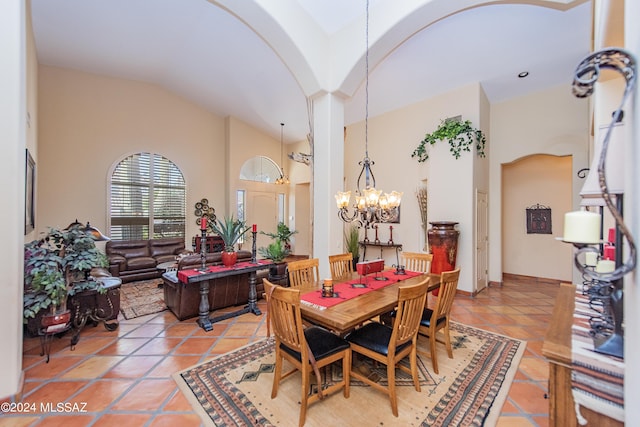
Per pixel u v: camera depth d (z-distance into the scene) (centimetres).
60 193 553
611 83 212
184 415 190
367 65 379
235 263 382
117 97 620
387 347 200
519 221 594
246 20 337
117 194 616
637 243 80
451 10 311
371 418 186
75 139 570
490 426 180
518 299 454
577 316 158
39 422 184
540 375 238
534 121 498
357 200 296
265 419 186
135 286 526
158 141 673
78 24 441
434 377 234
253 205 827
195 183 730
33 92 422
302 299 233
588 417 108
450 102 511
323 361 193
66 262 284
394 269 347
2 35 197
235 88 627
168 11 416
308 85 399
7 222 197
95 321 315
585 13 324
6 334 196
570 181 541
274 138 872
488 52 408
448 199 494
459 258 479
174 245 651
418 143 558
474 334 319
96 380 229
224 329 332
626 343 90
